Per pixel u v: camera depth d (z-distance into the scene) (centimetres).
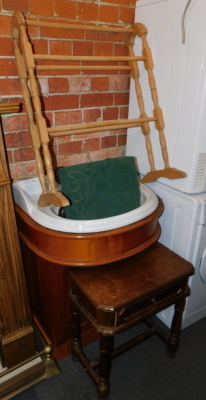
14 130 125
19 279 126
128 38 138
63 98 133
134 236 118
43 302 145
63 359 151
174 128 132
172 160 137
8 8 108
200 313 166
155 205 127
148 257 129
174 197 139
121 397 132
